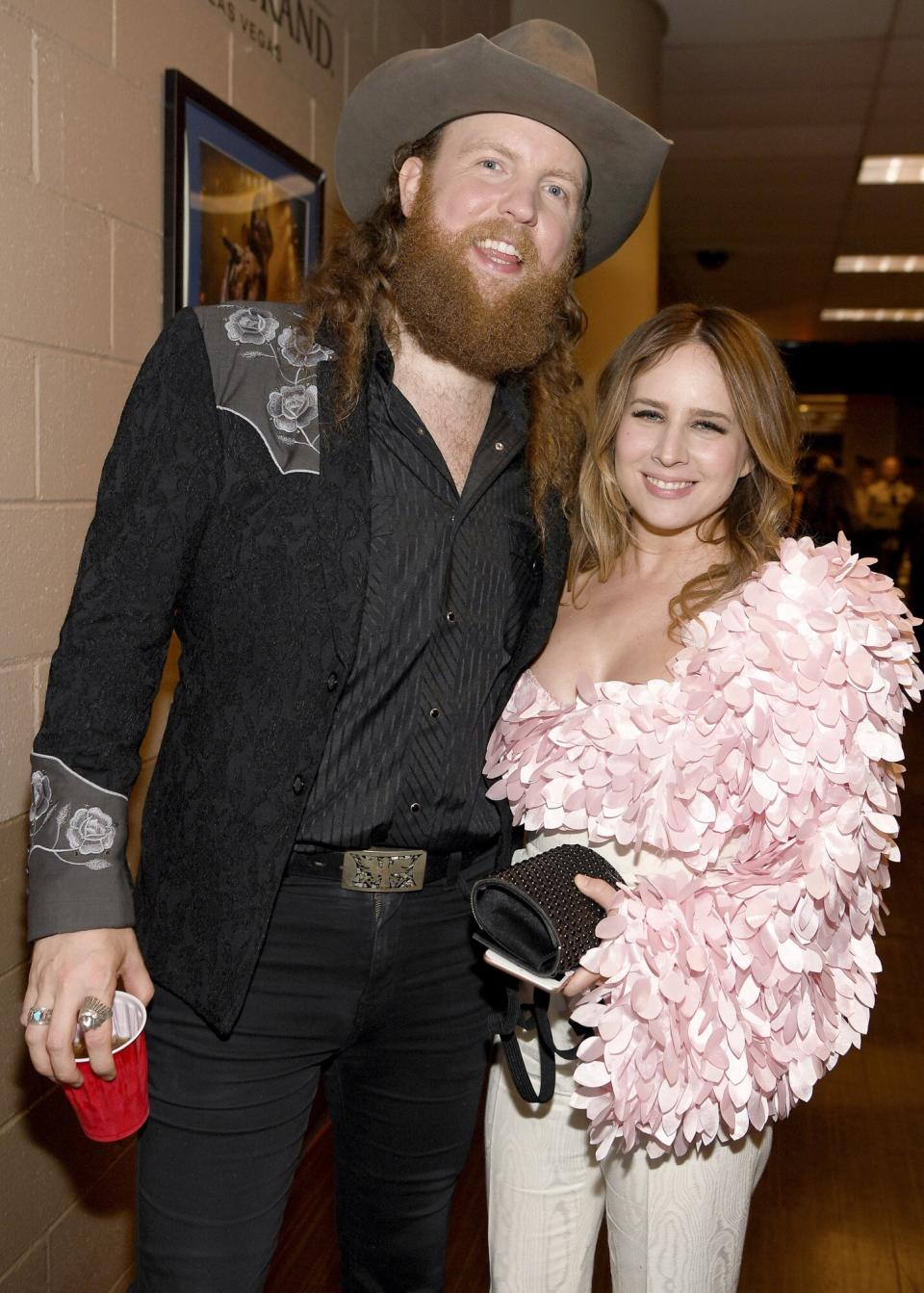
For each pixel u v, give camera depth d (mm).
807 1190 2486
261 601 1270
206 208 2172
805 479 12617
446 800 1393
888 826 1415
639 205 1664
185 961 1293
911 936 3943
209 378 1279
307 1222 2316
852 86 5590
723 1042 1334
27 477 1711
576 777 1437
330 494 1289
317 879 1348
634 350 1540
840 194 7582
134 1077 1183
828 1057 1440
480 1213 2365
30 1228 1787
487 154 1445
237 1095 1343
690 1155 1422
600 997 1350
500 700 1457
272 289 2490
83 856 1185
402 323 1436
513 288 1405
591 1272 1604
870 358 14461
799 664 1350
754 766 1354
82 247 1813
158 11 2002
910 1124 2764
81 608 1218
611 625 1544
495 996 1508
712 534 1564
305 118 2660
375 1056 1479
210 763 1284
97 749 1201
